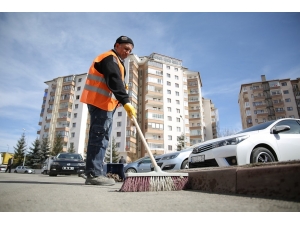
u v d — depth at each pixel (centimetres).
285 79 5238
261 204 126
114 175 594
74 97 4481
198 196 173
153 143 4034
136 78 4559
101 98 297
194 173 245
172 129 4306
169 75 4716
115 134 3841
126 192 207
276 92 5169
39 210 113
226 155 400
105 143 308
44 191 191
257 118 5172
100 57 297
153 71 4594
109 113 306
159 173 234
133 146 3859
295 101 5012
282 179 140
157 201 148
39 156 4003
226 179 191
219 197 162
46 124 4369
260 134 422
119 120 3897
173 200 152
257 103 5266
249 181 165
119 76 284
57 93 4512
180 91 4681
